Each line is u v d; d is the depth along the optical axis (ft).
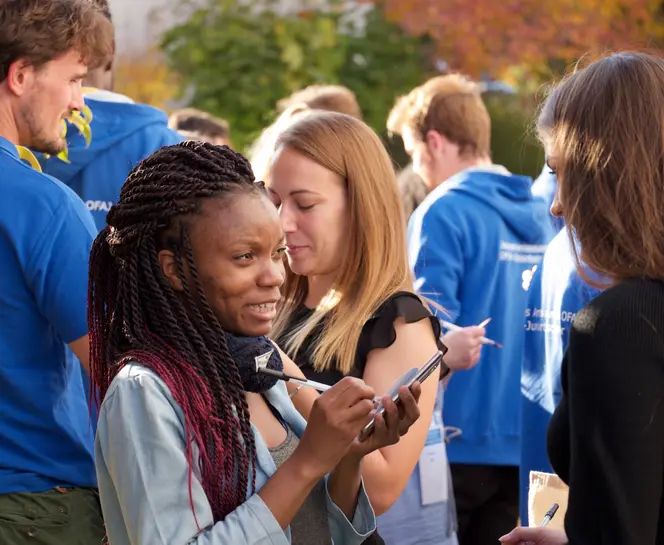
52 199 8.45
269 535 5.65
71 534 8.54
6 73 8.60
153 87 24.43
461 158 14.62
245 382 6.12
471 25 24.35
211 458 5.80
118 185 12.28
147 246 6.01
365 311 8.02
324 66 24.49
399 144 24.04
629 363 5.68
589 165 6.28
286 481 5.80
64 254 8.38
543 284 10.97
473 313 13.12
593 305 5.86
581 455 5.77
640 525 5.64
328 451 5.82
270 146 9.52
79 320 8.38
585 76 6.48
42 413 8.45
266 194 6.13
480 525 13.32
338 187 8.25
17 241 8.34
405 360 7.86
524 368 11.37
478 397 13.08
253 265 5.96
